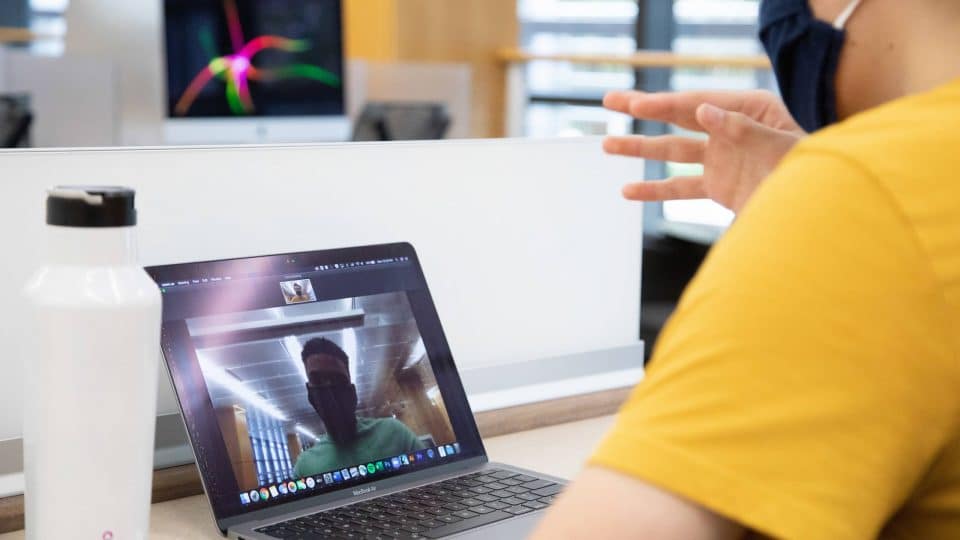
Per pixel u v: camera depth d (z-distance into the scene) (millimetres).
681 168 5957
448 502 1113
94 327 832
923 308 569
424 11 7098
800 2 706
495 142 1426
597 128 7211
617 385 1557
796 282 578
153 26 4406
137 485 874
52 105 4191
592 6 7273
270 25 4746
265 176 1249
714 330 589
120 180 1158
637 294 1596
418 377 1229
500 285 1456
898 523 666
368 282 1230
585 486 600
